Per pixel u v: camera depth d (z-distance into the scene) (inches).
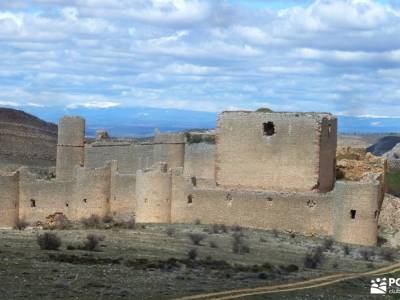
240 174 2898.6
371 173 2815.0
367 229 2534.5
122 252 2094.0
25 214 2908.5
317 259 2151.8
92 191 2864.2
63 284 1599.4
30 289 1540.4
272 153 2851.9
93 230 2561.5
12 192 2866.6
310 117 2802.7
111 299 1501.0
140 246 2231.8
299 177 2815.0
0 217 2842.0
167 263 1935.3
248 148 2883.9
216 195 2721.5
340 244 2508.6
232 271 1907.0
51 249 2075.5
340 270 2075.5
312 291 1726.1
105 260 1914.4
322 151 2832.2
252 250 2306.8
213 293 1603.1
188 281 1729.8
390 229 2741.1
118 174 2896.2
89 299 1489.9
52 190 2903.5
